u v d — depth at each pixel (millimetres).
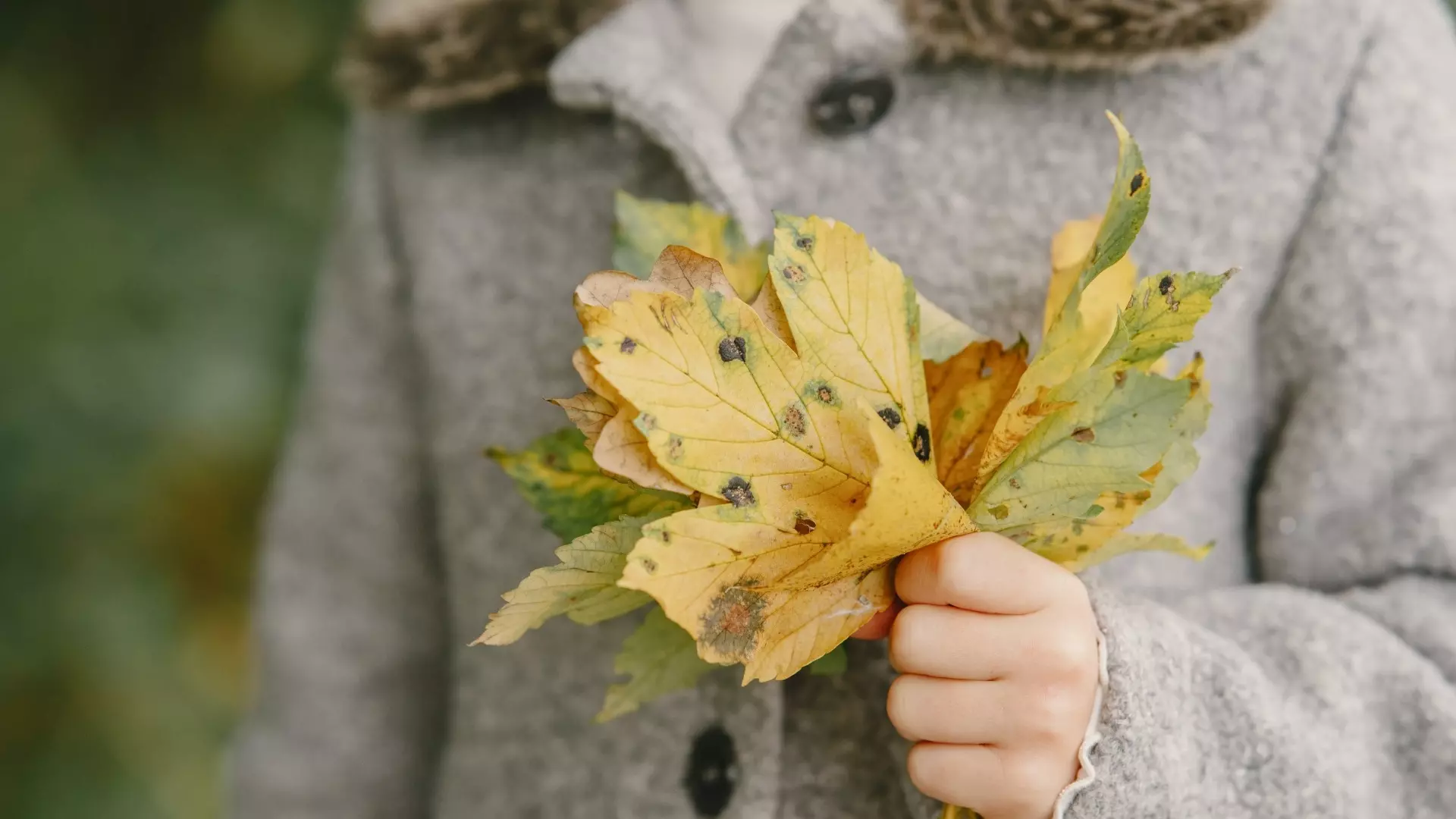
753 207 465
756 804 464
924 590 394
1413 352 441
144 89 1130
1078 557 407
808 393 370
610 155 513
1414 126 448
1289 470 461
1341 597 458
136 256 1095
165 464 1101
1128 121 454
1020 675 394
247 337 1109
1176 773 405
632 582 353
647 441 364
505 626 373
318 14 1135
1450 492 444
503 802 533
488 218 534
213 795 1079
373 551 606
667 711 488
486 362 528
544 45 513
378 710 614
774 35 491
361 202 586
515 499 523
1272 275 457
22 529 1059
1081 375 370
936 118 465
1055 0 438
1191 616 456
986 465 384
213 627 1130
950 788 404
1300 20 451
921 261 463
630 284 371
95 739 1062
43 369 1057
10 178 1088
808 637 378
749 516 366
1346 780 423
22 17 1108
